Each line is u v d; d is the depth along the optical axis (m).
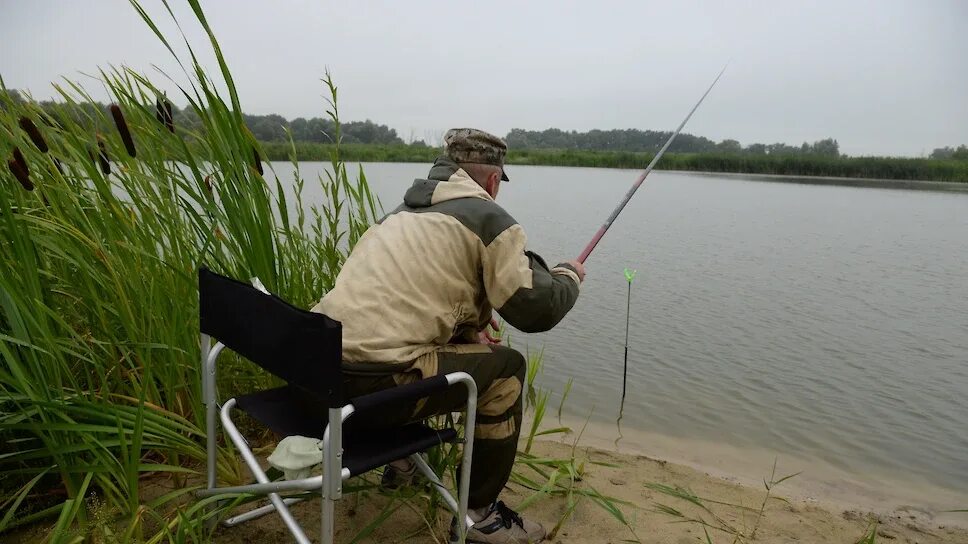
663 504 2.77
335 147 3.08
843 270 8.97
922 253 10.52
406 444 1.76
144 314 2.42
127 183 2.54
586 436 3.75
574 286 2.08
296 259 3.09
